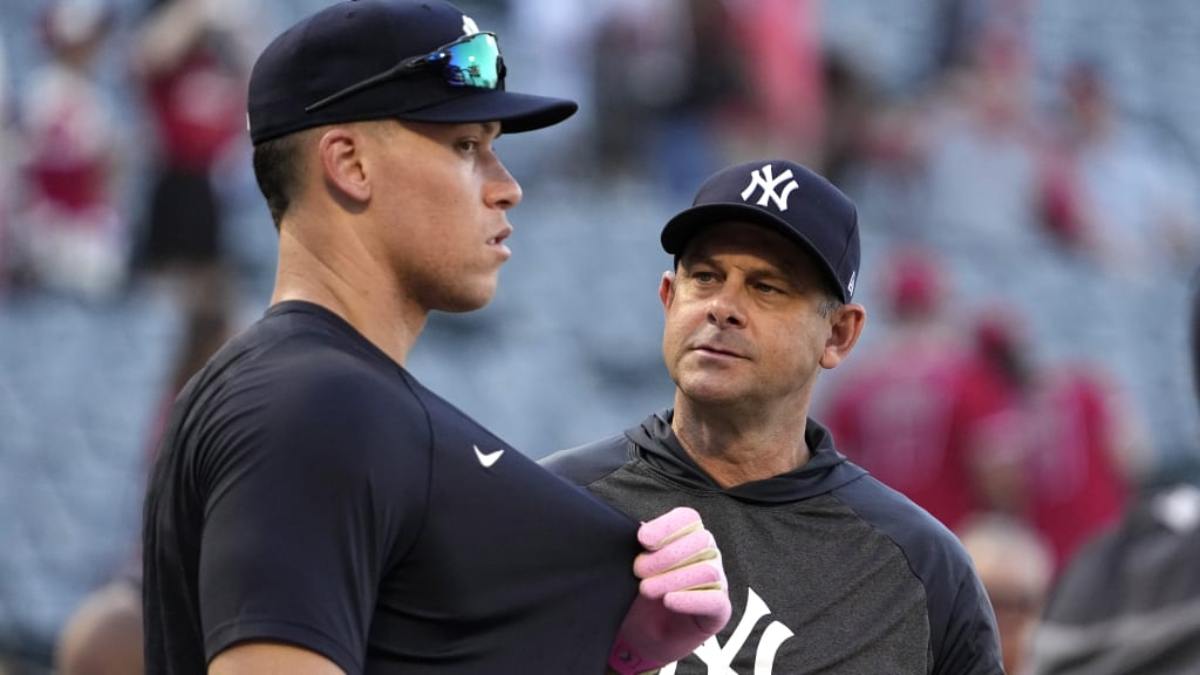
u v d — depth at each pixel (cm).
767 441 1014
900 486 2691
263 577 666
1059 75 5066
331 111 743
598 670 750
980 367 2723
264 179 766
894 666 969
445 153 754
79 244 3528
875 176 4291
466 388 3662
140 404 3394
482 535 721
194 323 2391
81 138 3509
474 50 755
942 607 991
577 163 4162
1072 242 4512
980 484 2673
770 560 987
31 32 3956
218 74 3331
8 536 3156
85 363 3444
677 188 4109
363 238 751
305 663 661
